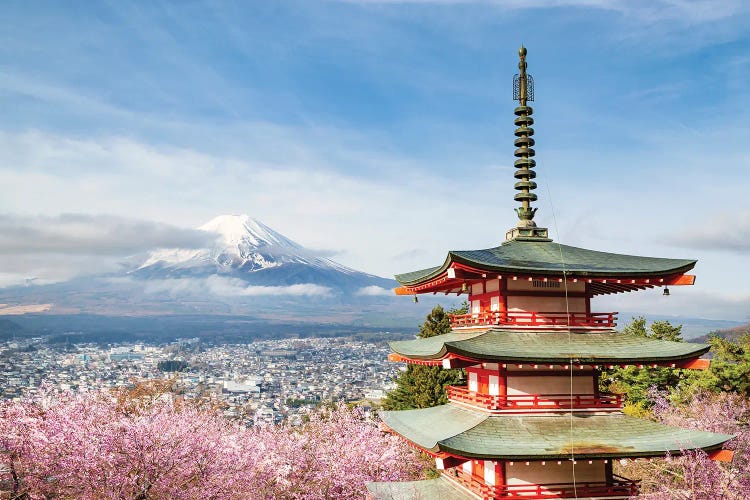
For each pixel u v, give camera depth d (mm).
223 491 36031
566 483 25484
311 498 39719
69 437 33594
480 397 26969
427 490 29812
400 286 32594
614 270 25719
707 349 24922
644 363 25047
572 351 25266
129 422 34719
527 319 26828
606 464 25984
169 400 41625
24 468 32812
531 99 31547
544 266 26172
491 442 23922
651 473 36531
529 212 30344
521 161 30750
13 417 34031
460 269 25312
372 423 49438
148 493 34031
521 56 31672
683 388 53500
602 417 26031
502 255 27422
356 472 42094
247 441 42938
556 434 24688
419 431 28656
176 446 35000
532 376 26203
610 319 27219
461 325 29672
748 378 49906
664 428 25672
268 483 39406
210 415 45781
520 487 25047
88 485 32938
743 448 38500
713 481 30781
